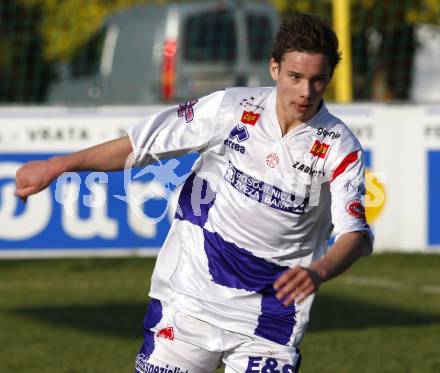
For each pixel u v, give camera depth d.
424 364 20.03
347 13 35.47
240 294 12.30
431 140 33.66
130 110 32.91
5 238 32.12
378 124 33.53
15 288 28.98
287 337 12.30
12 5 44.47
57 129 32.53
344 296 27.36
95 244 32.44
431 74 51.69
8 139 32.19
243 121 12.25
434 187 33.75
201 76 42.19
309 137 12.04
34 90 46.75
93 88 44.75
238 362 12.28
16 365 19.86
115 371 19.48
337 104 33.47
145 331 12.77
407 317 24.69
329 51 11.34
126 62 43.78
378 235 33.94
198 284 12.45
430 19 45.44
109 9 53.94
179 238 12.72
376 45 45.28
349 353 20.92
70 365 19.91
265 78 42.94
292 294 10.16
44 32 51.34
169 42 42.03
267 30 43.19
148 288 28.70
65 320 24.41
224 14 42.62
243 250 12.30
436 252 34.03
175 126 12.48
